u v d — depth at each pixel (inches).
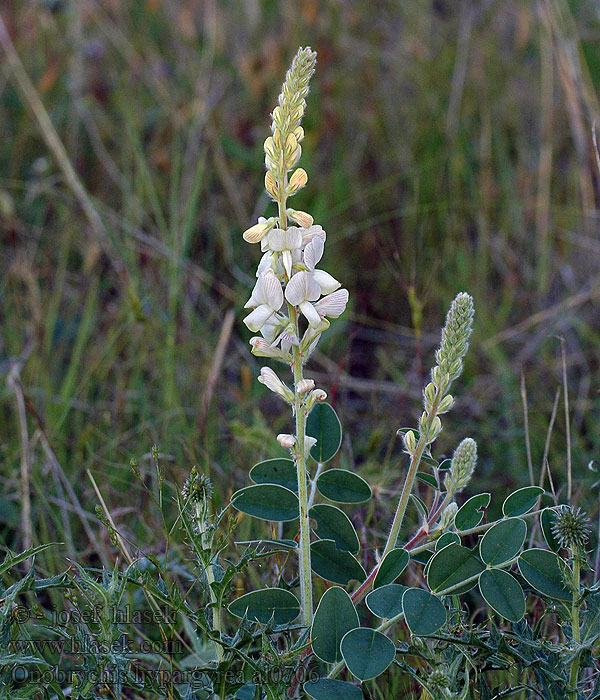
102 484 115.4
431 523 73.5
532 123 218.2
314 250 67.8
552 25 185.3
